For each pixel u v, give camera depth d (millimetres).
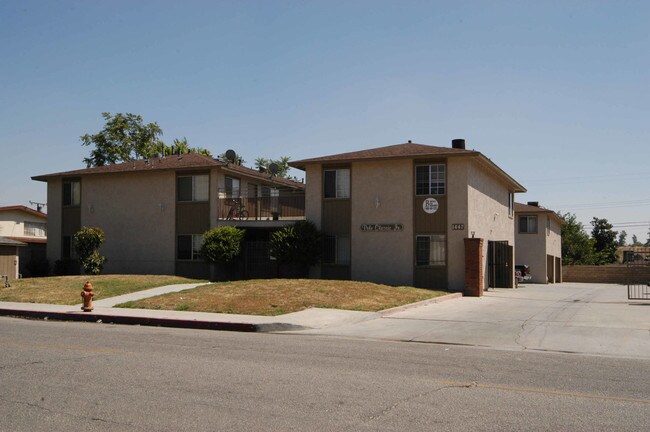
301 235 27953
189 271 32031
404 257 27781
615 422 6375
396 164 28156
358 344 12312
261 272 30266
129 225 33625
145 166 33531
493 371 9273
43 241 39000
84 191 34906
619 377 8922
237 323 14891
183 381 8172
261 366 9367
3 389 7676
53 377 8406
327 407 6848
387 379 8484
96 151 55750
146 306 18391
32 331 13852
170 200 32719
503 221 34875
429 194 27594
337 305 18406
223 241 29297
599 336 13758
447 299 23547
